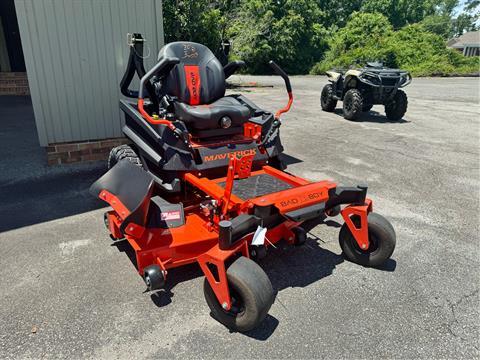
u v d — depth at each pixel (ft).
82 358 7.82
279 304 9.63
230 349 8.14
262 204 8.97
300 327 8.84
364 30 120.67
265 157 13.17
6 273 10.59
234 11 77.15
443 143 25.84
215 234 10.12
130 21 19.35
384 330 8.80
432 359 8.02
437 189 17.60
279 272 10.98
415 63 101.24
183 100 13.34
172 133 11.78
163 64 10.80
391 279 10.75
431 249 12.41
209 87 13.80
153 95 13.96
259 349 8.16
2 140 24.54
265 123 13.46
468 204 16.01
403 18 177.37
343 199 10.76
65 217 14.07
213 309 8.82
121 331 8.57
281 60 111.04
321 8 155.22
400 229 13.70
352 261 11.51
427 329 8.87
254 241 8.68
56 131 19.40
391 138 26.99
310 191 9.77
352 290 10.23
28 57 17.88
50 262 11.16
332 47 118.83
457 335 8.71
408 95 52.37
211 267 8.96
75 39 18.49
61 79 18.76
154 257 9.33
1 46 43.21
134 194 9.25
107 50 19.27
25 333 8.45
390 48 103.09
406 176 19.21
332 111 38.06
